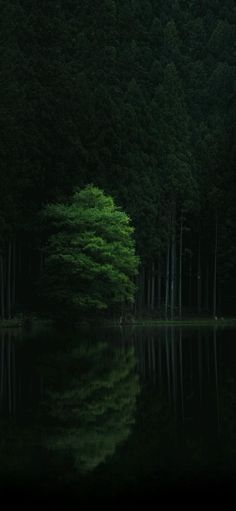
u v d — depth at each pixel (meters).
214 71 105.69
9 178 54.62
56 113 61.38
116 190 63.25
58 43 86.94
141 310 68.19
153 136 70.94
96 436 14.32
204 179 77.12
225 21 121.06
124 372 24.70
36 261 62.41
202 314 75.38
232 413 16.56
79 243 54.78
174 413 16.67
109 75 84.19
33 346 35.59
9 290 55.97
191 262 77.94
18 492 10.90
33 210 58.75
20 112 58.94
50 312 58.34
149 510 10.17
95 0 102.12
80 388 20.83
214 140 80.69
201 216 75.94
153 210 66.38
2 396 19.39
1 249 55.78
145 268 72.00
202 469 11.86
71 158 60.19
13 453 13.02
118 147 64.75
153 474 11.66
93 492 10.84
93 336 45.62
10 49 70.00
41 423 15.70
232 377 23.06
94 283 56.47
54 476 11.65
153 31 113.00
